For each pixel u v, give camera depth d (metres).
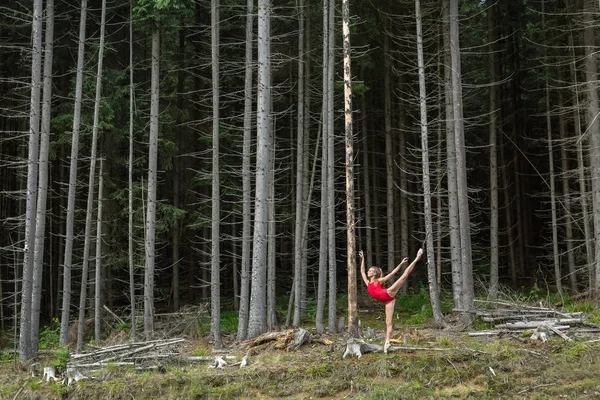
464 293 14.41
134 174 20.14
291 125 22.06
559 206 24.53
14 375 11.95
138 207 18.34
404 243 22.20
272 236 16.91
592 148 15.22
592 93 15.30
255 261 14.23
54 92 19.66
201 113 21.95
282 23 20.50
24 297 13.59
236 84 22.58
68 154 20.92
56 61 19.69
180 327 16.42
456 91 15.20
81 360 12.04
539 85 24.11
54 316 20.84
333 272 15.20
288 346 11.97
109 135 18.12
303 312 18.00
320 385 9.78
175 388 10.27
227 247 24.42
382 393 9.17
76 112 15.00
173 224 17.94
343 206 28.69
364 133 23.05
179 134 21.66
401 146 22.47
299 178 17.47
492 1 21.38
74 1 19.06
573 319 11.55
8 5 18.28
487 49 22.69
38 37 14.20
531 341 10.82
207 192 21.77
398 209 24.16
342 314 19.02
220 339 14.05
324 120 16.39
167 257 25.33
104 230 18.44
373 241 26.92
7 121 20.56
